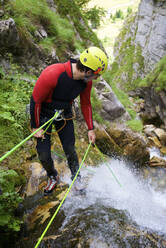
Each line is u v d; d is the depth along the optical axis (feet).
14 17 13.58
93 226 6.51
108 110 16.70
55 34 17.47
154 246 5.94
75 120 13.91
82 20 28.84
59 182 9.13
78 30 26.71
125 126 17.07
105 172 11.73
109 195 8.96
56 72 6.11
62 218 6.98
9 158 8.77
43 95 6.23
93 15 35.76
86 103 7.66
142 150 17.21
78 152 12.21
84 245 5.88
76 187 8.33
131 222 6.93
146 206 8.61
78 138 13.34
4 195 6.14
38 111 6.46
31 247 5.99
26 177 8.59
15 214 6.91
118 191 9.71
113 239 6.05
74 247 5.86
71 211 7.34
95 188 9.27
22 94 11.73
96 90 16.88
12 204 6.18
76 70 6.22
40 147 7.24
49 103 6.80
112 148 15.42
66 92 6.52
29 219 7.07
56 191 8.50
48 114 7.03
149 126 27.84
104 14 36.70
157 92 28.78
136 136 17.01
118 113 17.25
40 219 7.04
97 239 6.03
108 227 6.49
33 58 14.37
